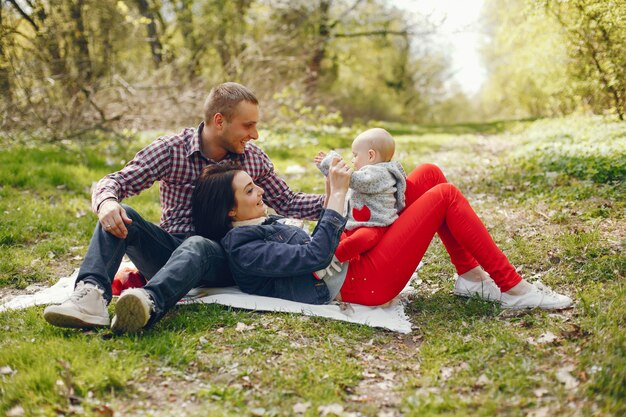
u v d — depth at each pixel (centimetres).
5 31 866
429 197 317
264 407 233
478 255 321
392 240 314
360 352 283
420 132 1670
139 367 257
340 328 303
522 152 812
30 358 260
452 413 225
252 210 328
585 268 358
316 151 985
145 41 1166
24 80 902
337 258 313
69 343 274
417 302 345
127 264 411
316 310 315
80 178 677
